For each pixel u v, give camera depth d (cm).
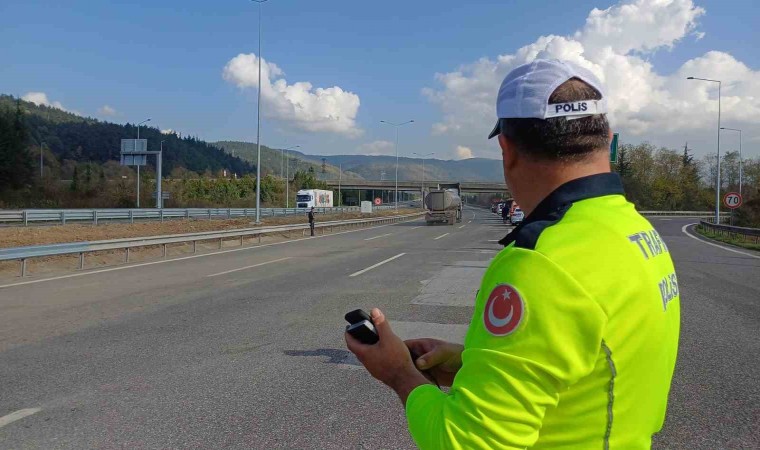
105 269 1495
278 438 416
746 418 452
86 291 1112
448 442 120
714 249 2148
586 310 116
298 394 512
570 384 117
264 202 9256
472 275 1328
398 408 478
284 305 952
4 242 2045
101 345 688
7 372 579
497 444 116
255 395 509
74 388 528
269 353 650
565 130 133
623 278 121
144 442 409
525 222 142
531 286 118
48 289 1138
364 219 4216
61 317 856
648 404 126
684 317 851
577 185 135
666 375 131
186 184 8644
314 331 759
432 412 128
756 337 723
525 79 138
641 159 7662
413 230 3591
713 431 429
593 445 121
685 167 7819
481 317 127
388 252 1973
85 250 1524
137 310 911
